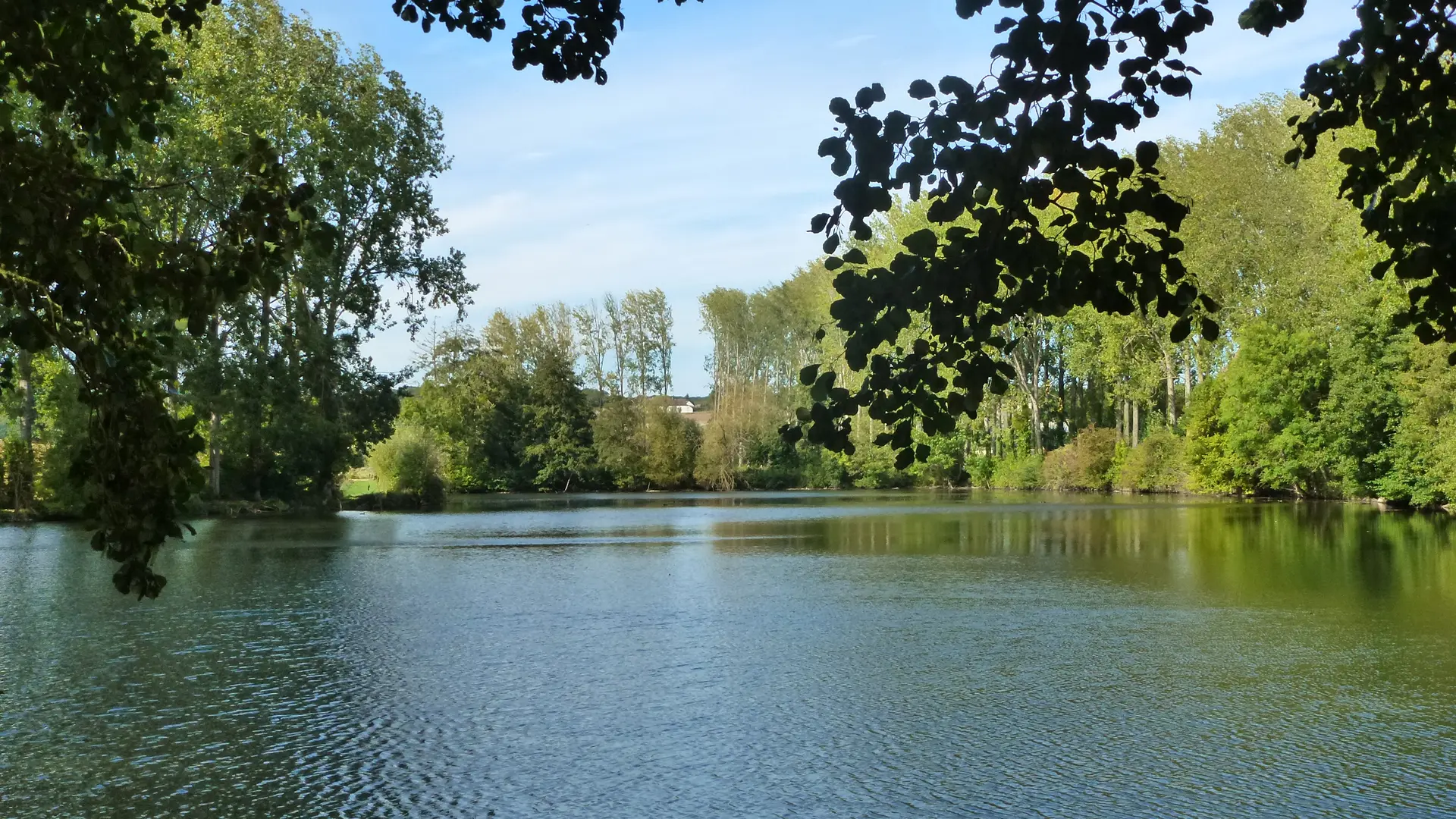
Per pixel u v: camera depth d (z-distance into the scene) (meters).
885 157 4.09
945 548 27.62
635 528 38.19
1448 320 4.66
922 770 8.65
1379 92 4.46
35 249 5.18
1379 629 14.50
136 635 14.77
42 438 41.06
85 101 5.59
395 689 11.55
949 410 4.47
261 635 14.81
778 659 12.96
